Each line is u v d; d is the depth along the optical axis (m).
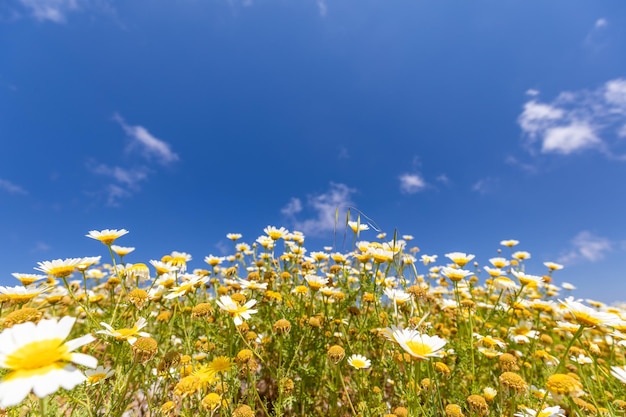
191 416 2.42
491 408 2.81
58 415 2.24
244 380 3.53
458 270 3.75
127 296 2.85
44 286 3.31
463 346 3.55
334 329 4.00
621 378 2.12
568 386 2.14
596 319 2.19
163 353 3.02
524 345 4.29
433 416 2.37
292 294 4.67
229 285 4.47
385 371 3.67
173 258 4.12
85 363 1.22
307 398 3.16
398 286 4.36
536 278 3.78
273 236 5.30
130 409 2.66
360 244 4.36
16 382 1.12
